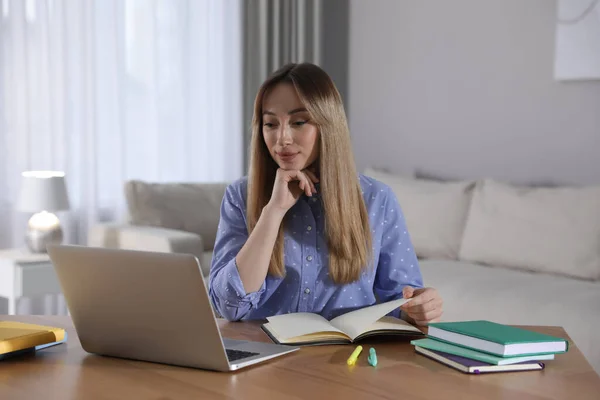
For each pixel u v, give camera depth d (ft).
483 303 9.18
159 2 14.21
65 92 12.99
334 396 3.55
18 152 12.69
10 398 3.52
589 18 11.77
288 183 5.08
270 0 15.49
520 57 12.83
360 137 15.58
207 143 14.93
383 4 14.96
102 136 13.57
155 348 4.09
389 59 14.92
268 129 5.05
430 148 14.29
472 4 13.48
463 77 13.67
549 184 12.52
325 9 15.87
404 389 3.68
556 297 8.93
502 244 11.09
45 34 12.78
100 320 4.17
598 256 10.13
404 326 4.80
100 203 13.66
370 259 5.41
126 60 13.84
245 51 15.30
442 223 12.12
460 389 3.69
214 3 14.93
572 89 12.14
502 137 13.15
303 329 4.71
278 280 5.39
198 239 11.57
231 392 3.60
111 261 3.95
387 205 5.71
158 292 3.89
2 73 12.49
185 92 14.52
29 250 11.68
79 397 3.53
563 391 3.69
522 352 4.09
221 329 5.05
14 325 4.62
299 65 5.11
